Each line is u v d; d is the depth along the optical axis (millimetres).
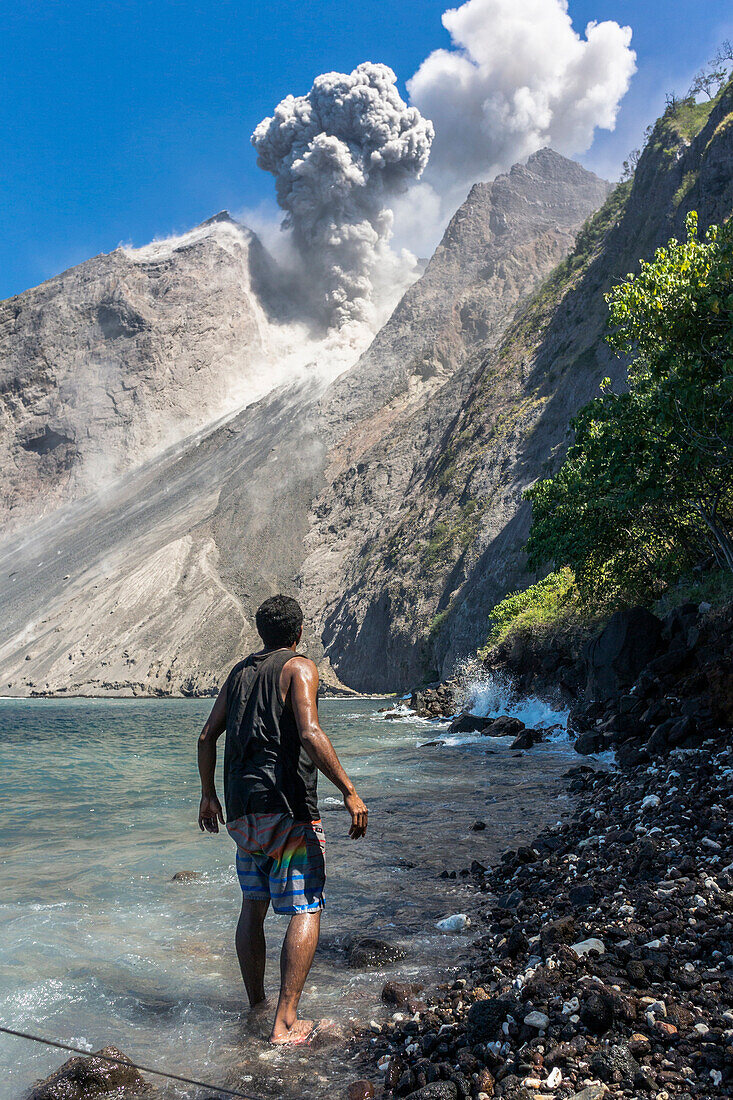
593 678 15617
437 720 26453
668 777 7387
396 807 8914
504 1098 2301
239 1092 2590
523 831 7199
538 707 19734
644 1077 2299
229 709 3477
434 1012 3072
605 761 11648
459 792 9945
